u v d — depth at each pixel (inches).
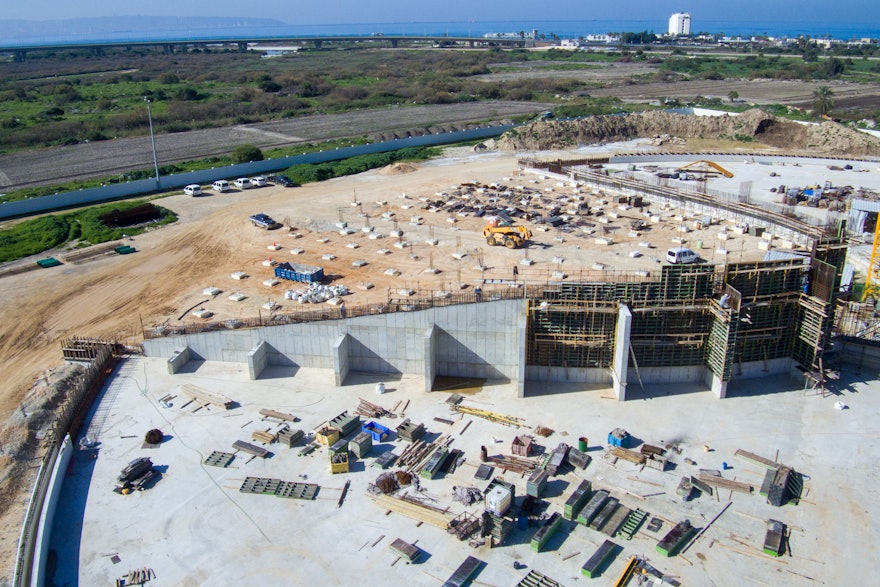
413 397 1863.9
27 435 1695.4
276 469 1565.0
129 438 1685.5
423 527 1381.6
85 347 2079.2
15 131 5782.5
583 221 3257.9
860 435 1640.0
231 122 6451.8
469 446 1638.8
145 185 4062.5
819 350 1812.3
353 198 3782.0
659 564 1274.6
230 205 3735.2
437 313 1905.8
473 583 1239.5
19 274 2812.5
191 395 1867.6
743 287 1854.1
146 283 2694.4
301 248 3021.7
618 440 1612.9
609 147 5206.7
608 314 1833.2
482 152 5022.1
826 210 3383.4
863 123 5600.4
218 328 2078.0
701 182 3912.4
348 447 1612.9
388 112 7012.8
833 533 1341.0
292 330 1983.3
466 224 3270.2
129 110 7037.4
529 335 1887.3
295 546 1338.6
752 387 1868.8
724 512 1403.8
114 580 1262.3
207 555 1320.1
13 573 1261.1
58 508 1445.6
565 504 1389.0
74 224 3427.7
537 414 1769.2
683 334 1849.2
